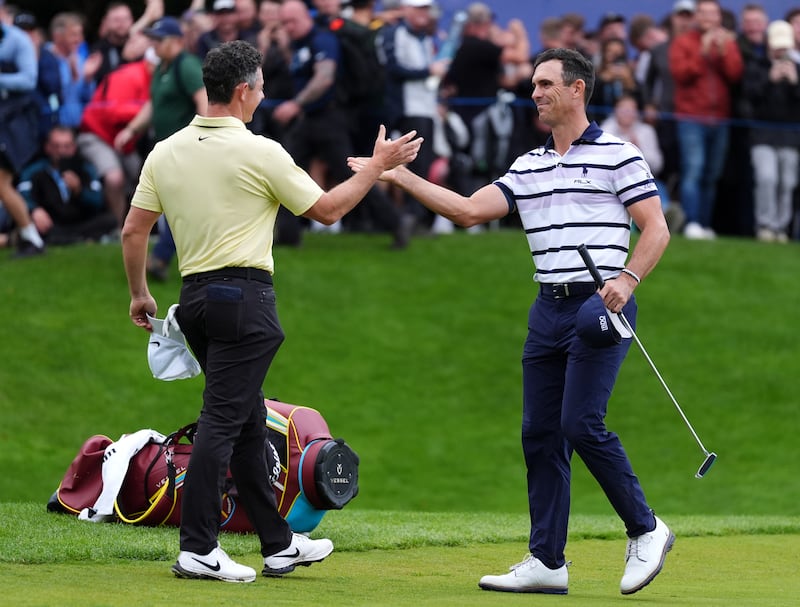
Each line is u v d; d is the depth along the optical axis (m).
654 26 54.28
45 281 45.56
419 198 17.89
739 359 45.22
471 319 46.41
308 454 21.05
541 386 18.05
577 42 52.06
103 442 23.00
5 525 21.05
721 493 36.94
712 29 52.22
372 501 35.44
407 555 20.47
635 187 17.53
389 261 50.16
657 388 43.41
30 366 39.97
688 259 52.31
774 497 36.38
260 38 46.78
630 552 17.55
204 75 17.41
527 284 49.19
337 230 53.62
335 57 45.88
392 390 41.91
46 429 37.06
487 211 18.08
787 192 55.47
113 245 49.81
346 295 46.94
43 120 47.69
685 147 52.88
